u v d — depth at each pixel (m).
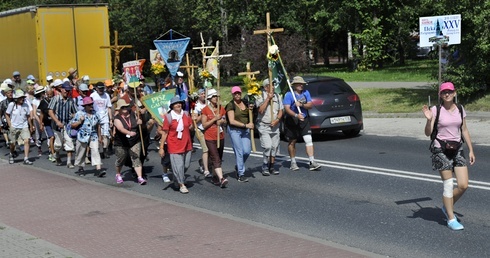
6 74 28.58
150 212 11.04
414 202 11.18
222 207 11.67
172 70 16.83
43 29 24.91
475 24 23.06
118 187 14.00
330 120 19.39
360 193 12.16
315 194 12.29
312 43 61.78
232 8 49.84
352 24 54.62
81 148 15.88
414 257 8.23
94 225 10.30
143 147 14.32
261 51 38.00
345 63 76.94
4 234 9.86
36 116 19.59
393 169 14.27
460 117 9.28
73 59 25.27
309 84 19.73
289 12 51.44
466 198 11.21
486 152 15.86
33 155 20.14
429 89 28.94
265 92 14.20
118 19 53.00
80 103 16.97
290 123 14.60
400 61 59.44
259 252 8.31
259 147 18.95
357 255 8.04
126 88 17.17
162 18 53.56
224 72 45.12
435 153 9.38
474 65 24.11
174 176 13.40
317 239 8.96
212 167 13.70
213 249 8.55
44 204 12.20
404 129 21.30
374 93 29.78
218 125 13.40
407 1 51.31
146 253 8.52
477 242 8.73
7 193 13.54
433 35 20.86
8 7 58.62
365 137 20.05
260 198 12.23
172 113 13.02
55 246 8.98
